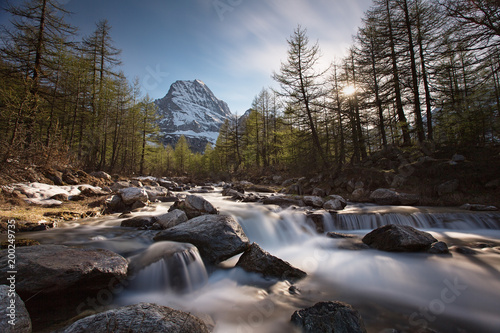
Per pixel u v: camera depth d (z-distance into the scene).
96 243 4.68
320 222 8.03
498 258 4.87
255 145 39.81
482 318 3.05
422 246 5.24
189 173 48.78
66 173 12.39
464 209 8.99
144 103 33.22
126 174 26.78
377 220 8.27
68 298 2.97
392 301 3.53
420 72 16.38
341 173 14.94
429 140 14.42
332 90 19.86
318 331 2.59
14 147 8.42
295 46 18.69
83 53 22.34
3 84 12.36
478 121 12.42
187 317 2.37
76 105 20.08
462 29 9.34
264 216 8.26
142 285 3.65
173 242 4.78
